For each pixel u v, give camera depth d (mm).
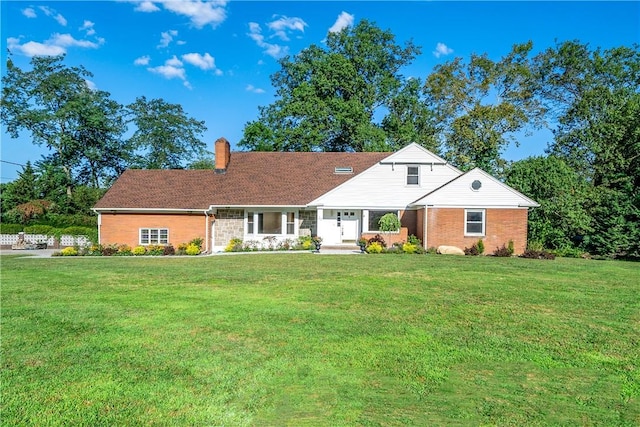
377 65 40219
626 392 4637
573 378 5031
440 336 6633
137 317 7750
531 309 8547
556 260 19109
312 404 4297
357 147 38656
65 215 37719
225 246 25141
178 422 3906
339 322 7426
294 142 36875
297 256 19859
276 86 42562
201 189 26219
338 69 37344
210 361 5469
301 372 5125
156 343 6199
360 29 40531
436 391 4633
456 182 22562
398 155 25188
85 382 4789
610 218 22156
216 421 3934
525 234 22172
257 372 5113
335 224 25734
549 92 39031
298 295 9906
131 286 11258
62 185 44844
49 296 9836
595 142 30141
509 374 5133
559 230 23734
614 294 10211
